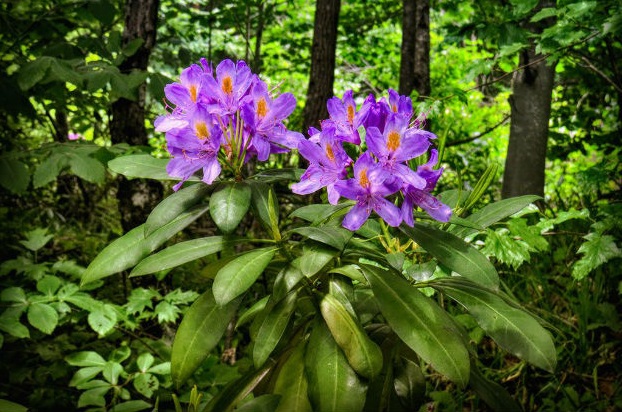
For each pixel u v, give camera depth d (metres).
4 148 3.76
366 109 1.33
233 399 1.46
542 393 2.64
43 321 2.24
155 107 5.32
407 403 1.46
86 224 4.68
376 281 1.28
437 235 1.32
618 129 3.88
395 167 1.24
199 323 1.31
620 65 3.81
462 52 6.03
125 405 2.20
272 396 1.33
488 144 6.14
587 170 3.07
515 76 3.53
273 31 5.86
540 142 3.46
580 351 2.72
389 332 1.51
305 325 1.52
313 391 1.21
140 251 1.31
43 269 2.54
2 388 2.52
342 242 1.17
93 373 2.29
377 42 6.18
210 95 1.33
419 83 3.85
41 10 3.55
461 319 2.59
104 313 2.43
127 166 1.37
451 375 1.14
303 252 1.31
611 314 2.70
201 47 5.82
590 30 2.77
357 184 1.23
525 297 3.05
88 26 4.05
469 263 1.25
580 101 4.25
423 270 1.30
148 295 2.70
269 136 1.40
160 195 3.15
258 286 3.32
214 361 2.63
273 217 1.27
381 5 5.91
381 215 1.24
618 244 2.36
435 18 6.66
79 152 2.42
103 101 3.42
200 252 1.29
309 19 5.89
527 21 3.51
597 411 2.43
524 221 1.99
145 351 2.74
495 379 2.68
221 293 1.14
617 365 2.65
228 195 1.26
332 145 1.28
